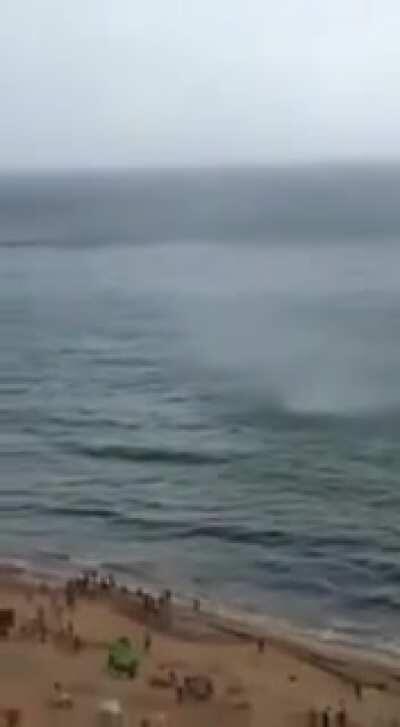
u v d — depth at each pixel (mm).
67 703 36812
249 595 48844
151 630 43719
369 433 72125
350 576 50750
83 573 51562
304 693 38188
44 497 63594
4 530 58219
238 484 64125
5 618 43938
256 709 36719
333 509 59188
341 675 39875
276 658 41312
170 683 38531
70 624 43875
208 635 43500
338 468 65625
